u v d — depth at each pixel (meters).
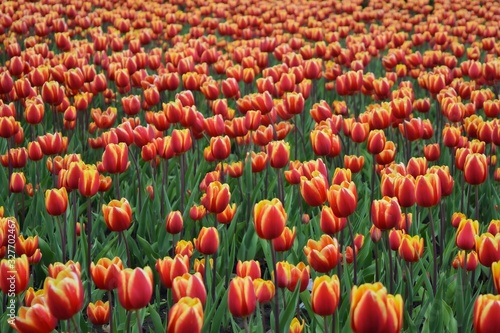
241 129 2.73
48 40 5.34
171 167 3.12
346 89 3.30
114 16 6.06
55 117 3.33
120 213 2.05
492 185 2.81
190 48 4.03
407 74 4.58
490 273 2.32
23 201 2.71
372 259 2.50
